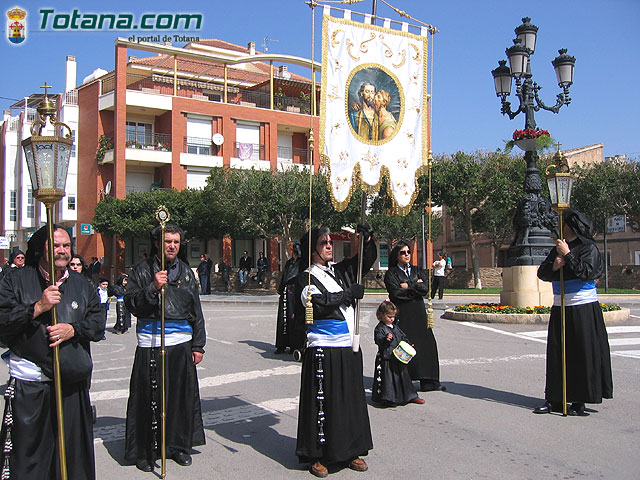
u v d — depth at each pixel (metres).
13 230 49.12
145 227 36.12
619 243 44.16
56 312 4.13
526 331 13.73
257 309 22.02
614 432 6.18
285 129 45.31
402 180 6.26
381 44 6.23
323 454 4.99
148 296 5.14
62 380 4.11
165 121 41.22
